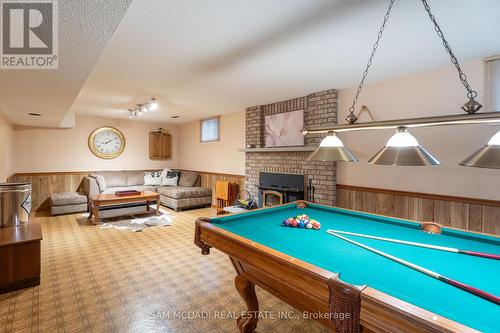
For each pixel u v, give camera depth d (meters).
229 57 2.76
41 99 3.25
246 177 5.66
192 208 6.38
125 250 3.58
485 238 1.75
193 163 7.65
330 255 1.54
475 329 0.82
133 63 2.93
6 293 2.44
